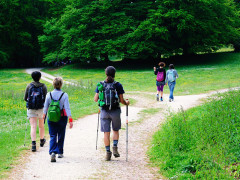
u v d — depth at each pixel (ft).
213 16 108.99
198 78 77.15
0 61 139.95
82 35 117.91
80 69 115.96
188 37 110.01
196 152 16.08
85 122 29.48
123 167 15.83
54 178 13.88
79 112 34.99
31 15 152.15
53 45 145.18
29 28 155.84
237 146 15.94
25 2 149.28
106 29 112.78
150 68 108.99
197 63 109.70
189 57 126.41
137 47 107.04
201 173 13.44
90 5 117.08
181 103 38.93
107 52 113.39
